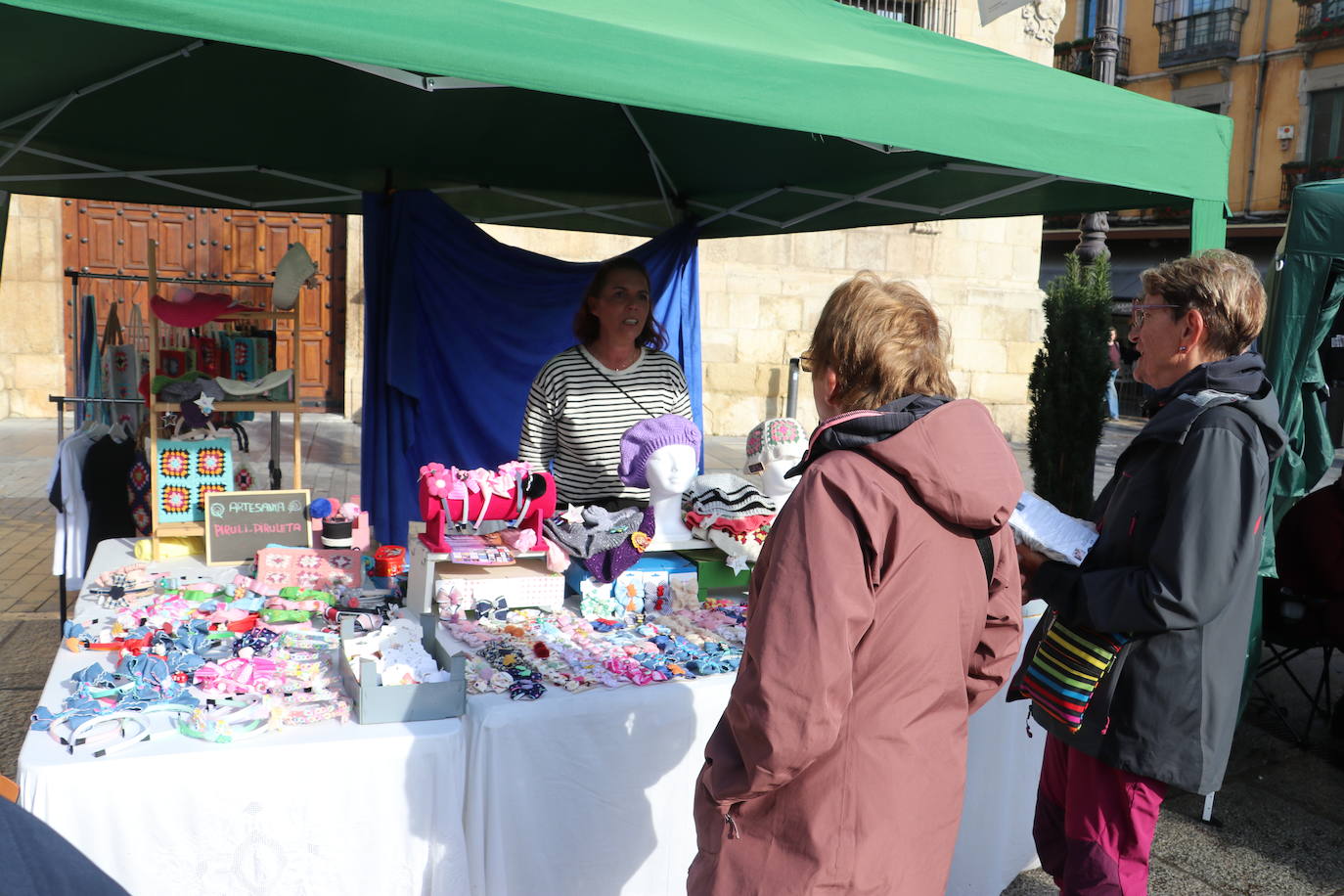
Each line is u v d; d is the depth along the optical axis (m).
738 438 10.77
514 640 2.31
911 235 11.32
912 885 1.42
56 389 10.00
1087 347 6.30
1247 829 3.29
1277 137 24.08
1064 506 6.42
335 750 1.77
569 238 9.97
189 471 3.08
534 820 1.96
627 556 2.61
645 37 1.87
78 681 1.98
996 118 2.41
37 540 6.03
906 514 1.41
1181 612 1.83
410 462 4.31
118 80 3.08
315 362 10.45
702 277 10.55
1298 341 3.96
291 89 3.35
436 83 2.36
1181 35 25.16
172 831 1.69
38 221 9.70
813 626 1.33
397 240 4.25
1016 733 2.72
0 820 0.77
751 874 1.45
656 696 2.05
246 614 2.42
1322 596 3.87
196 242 10.07
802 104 2.07
